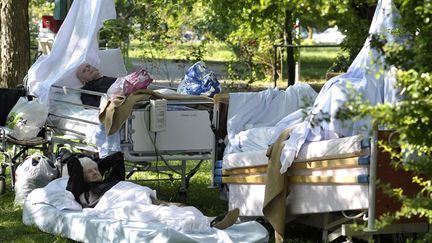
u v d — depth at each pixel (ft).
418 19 16.29
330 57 110.73
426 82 15.67
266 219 27.09
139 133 30.55
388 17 22.04
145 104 30.78
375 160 22.68
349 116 15.71
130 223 25.02
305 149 24.85
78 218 26.21
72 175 28.22
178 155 31.53
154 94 31.12
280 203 25.21
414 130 15.90
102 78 35.24
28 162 32.24
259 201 26.84
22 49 52.31
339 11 16.51
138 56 60.29
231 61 55.26
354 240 26.99
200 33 59.36
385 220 16.99
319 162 24.36
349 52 38.27
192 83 33.94
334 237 25.38
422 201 16.33
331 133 24.56
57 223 27.17
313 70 88.79
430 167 17.25
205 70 34.35
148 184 36.73
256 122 29.58
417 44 16.05
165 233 23.43
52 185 29.45
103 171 29.35
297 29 47.52
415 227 23.91
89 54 36.63
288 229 28.73
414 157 20.72
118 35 54.08
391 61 16.49
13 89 36.04
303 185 25.08
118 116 29.96
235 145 28.19
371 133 17.31
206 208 32.71
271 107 29.91
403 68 16.62
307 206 24.99
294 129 25.49
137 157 30.66
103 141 31.19
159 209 25.53
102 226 25.13
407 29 17.03
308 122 24.31
